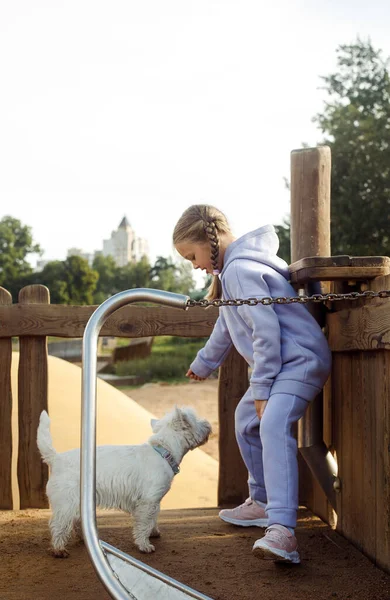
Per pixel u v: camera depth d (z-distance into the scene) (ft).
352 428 10.66
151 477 10.68
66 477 10.41
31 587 8.94
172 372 69.67
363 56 72.59
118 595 6.84
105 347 110.01
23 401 13.79
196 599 7.18
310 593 8.71
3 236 225.56
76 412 19.06
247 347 10.76
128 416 21.26
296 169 13.88
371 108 71.77
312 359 10.16
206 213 10.88
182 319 14.07
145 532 10.58
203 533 11.61
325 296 8.57
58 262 219.61
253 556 10.23
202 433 11.34
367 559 9.99
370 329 9.47
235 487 14.15
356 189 66.44
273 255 10.91
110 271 249.34
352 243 65.57
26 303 13.78
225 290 10.57
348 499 10.91
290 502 9.64
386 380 9.23
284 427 9.80
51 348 61.57
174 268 247.91
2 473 13.73
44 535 11.46
